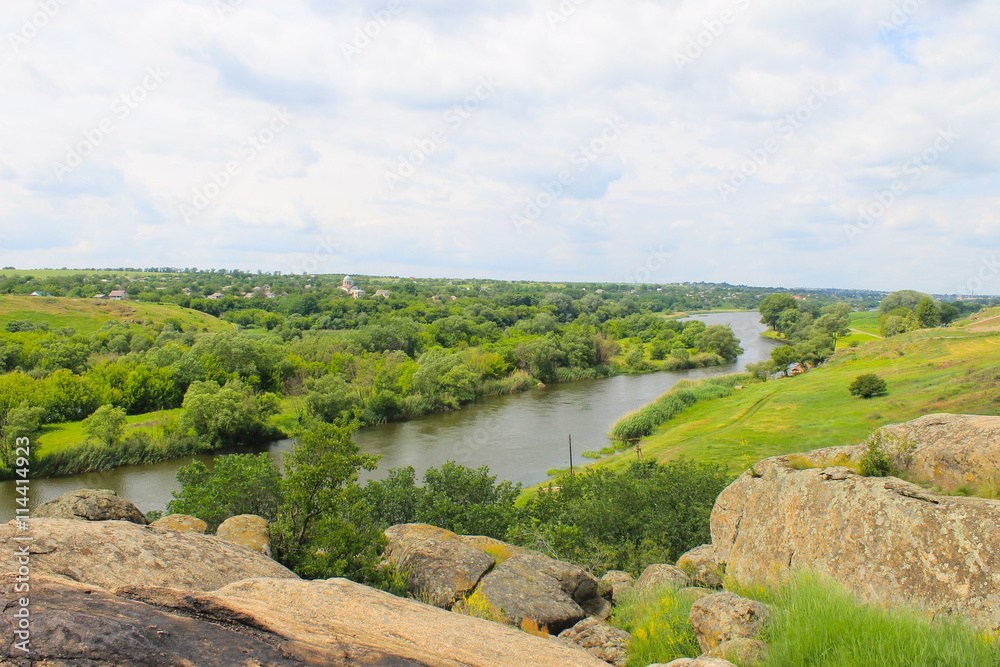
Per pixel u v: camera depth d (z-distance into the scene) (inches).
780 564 366.3
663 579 426.0
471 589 426.0
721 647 234.1
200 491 650.2
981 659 191.6
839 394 1931.6
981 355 1991.9
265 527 464.4
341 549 437.4
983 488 301.7
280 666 157.4
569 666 226.8
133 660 144.3
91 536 255.0
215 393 1932.8
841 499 340.5
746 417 1859.0
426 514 753.6
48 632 147.6
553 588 418.6
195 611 187.0
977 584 252.2
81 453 1620.3
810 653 212.4
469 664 199.3
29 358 2427.4
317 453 505.0
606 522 757.9
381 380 2340.1
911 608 246.2
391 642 202.7
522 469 1583.4
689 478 780.0
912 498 302.7
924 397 1578.5
